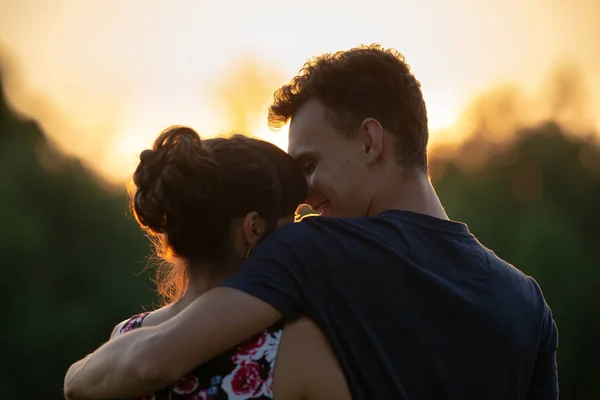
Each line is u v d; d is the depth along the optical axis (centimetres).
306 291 227
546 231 2662
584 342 2602
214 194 230
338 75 262
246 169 235
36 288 2319
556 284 2603
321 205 266
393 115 258
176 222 230
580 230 2836
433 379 232
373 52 264
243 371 221
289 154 269
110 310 2333
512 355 243
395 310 232
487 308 240
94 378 227
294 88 270
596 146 2981
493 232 2733
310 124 264
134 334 227
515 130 2980
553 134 2939
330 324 227
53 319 2284
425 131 264
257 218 236
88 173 2534
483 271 246
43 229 2355
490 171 2884
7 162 2397
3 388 2209
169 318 238
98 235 2423
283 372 222
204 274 236
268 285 224
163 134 236
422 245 243
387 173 258
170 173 228
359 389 226
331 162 261
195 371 222
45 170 2459
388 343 231
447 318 237
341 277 231
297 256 229
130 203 253
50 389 2250
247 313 220
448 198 2798
